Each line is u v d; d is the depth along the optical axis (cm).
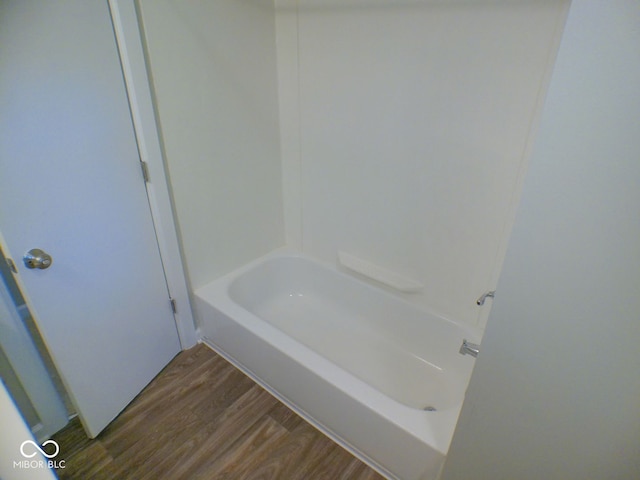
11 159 112
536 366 72
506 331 74
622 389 63
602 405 67
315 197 223
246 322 178
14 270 118
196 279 203
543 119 56
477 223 161
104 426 161
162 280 181
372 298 212
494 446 89
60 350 137
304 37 186
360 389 141
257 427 165
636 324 58
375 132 180
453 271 178
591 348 64
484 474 97
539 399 75
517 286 68
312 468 148
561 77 53
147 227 166
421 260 188
